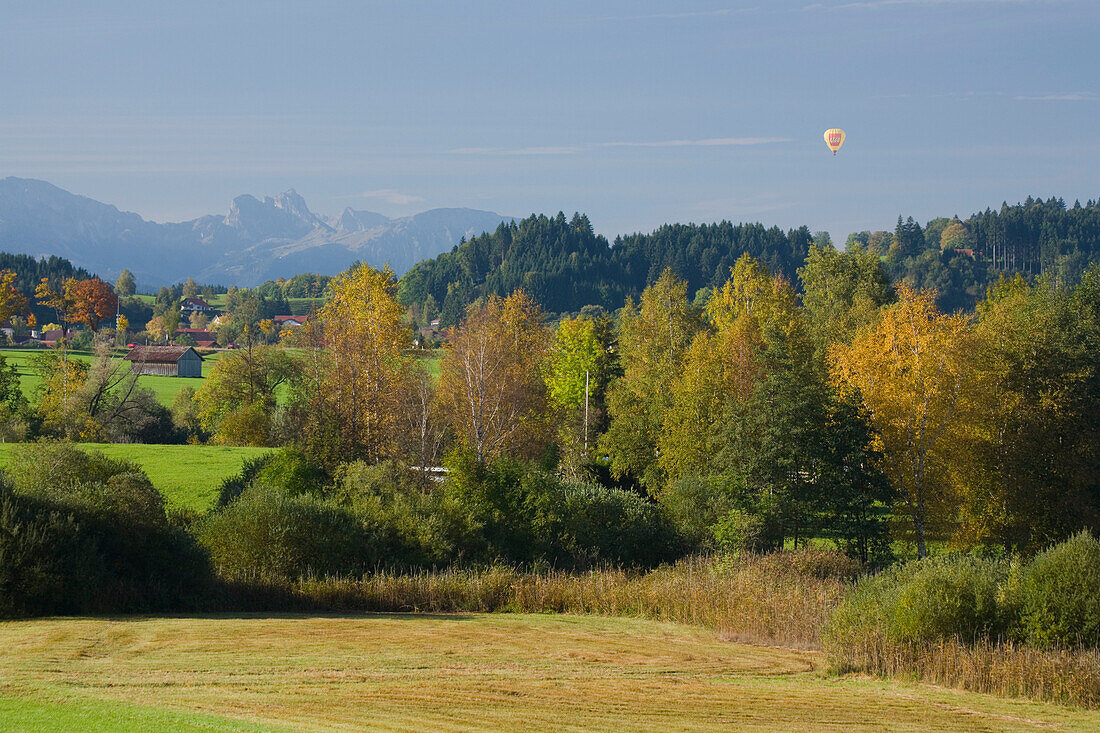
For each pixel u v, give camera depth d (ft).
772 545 186.91
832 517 195.93
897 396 196.24
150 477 203.31
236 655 82.84
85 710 57.82
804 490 195.62
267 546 135.13
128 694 65.26
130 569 115.55
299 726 56.75
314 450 199.72
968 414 192.75
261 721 57.72
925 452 195.11
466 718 63.57
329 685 72.28
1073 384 197.77
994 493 191.62
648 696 74.02
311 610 122.42
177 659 79.82
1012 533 191.01
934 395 194.59
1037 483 191.21
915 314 201.26
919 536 194.90
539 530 169.17
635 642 101.45
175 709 60.29
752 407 205.05
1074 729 69.62
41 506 109.40
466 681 76.33
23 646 82.43
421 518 154.71
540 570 153.99
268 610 120.57
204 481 200.44
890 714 71.92
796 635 106.42
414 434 237.04
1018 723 71.05
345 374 226.38
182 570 118.83
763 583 131.54
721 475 201.77
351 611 122.93
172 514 156.46
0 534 101.24
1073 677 79.56
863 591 107.65
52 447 132.87
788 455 195.31
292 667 78.54
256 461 207.51
